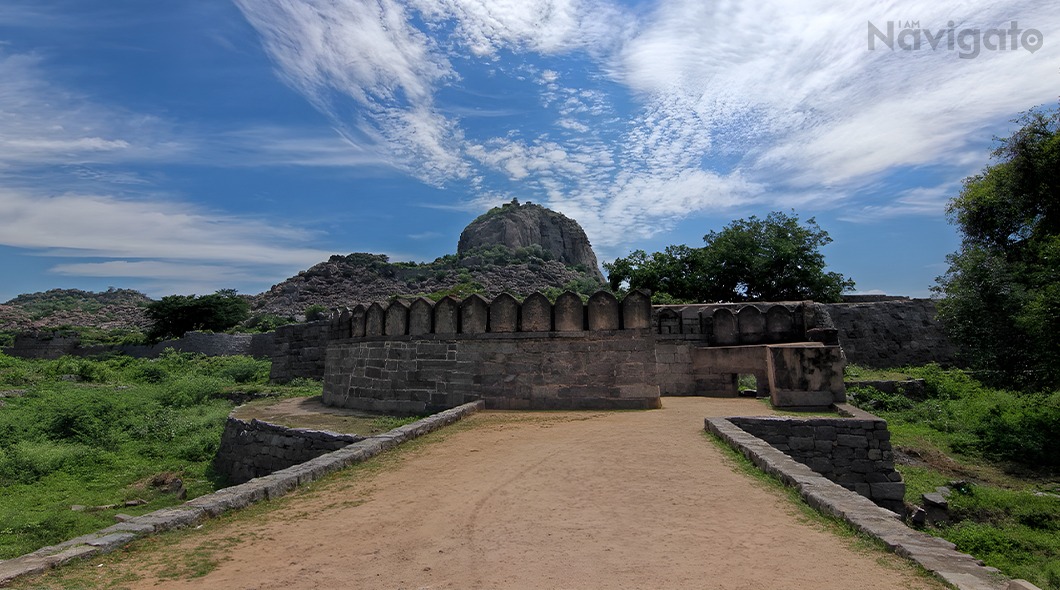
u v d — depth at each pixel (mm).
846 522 5480
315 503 6605
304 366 27094
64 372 32719
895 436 15328
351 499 6738
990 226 25297
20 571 4363
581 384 13602
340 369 17422
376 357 15945
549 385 13703
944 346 27031
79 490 12344
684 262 37062
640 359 13500
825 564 4543
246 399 23062
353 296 105562
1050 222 21219
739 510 6062
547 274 115000
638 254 38594
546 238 145125
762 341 16672
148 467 14461
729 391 16391
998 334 20969
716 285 35125
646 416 12250
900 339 27500
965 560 4391
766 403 14344
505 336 14109
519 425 11305
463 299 14711
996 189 23375
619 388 13461
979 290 21938
